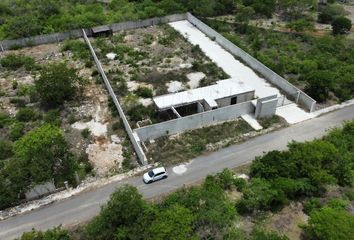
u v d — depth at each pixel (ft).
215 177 117.29
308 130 141.49
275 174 114.01
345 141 128.47
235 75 176.86
